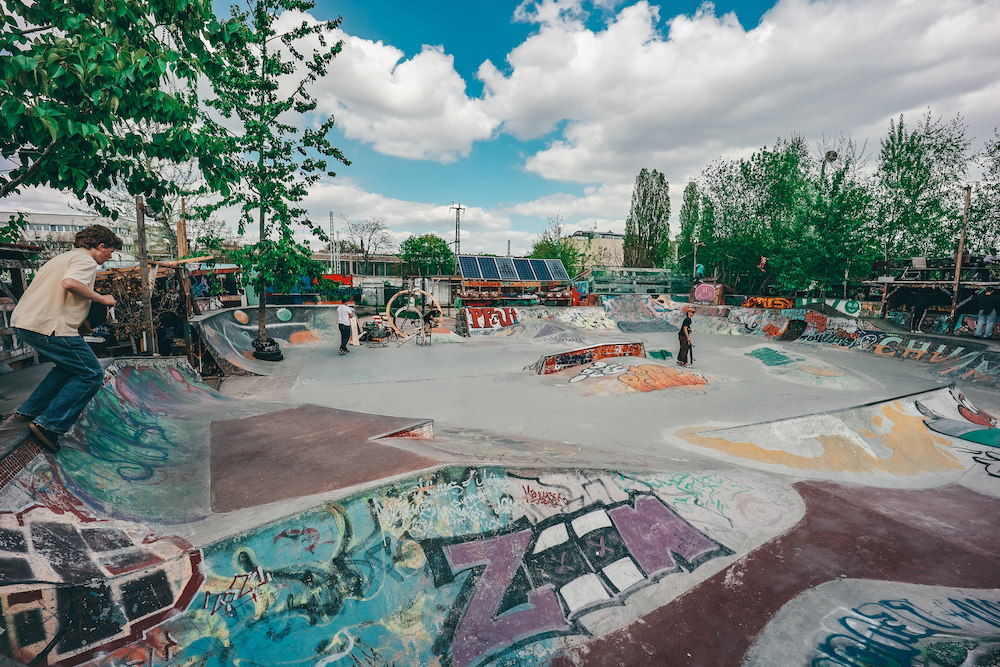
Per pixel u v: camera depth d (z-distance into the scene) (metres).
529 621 2.83
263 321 11.71
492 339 17.27
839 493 4.98
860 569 3.56
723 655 2.69
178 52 3.46
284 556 2.56
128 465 3.27
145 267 7.18
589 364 10.82
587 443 6.40
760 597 3.19
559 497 3.68
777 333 18.47
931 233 19.19
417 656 2.48
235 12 9.16
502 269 21.70
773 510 4.44
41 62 2.70
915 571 3.57
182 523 2.61
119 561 2.16
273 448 4.10
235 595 2.32
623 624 2.91
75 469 2.74
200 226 19.66
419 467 3.45
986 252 17.08
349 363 11.70
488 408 7.99
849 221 18.75
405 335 16.19
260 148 9.93
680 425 7.33
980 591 3.34
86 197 3.51
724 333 20.06
